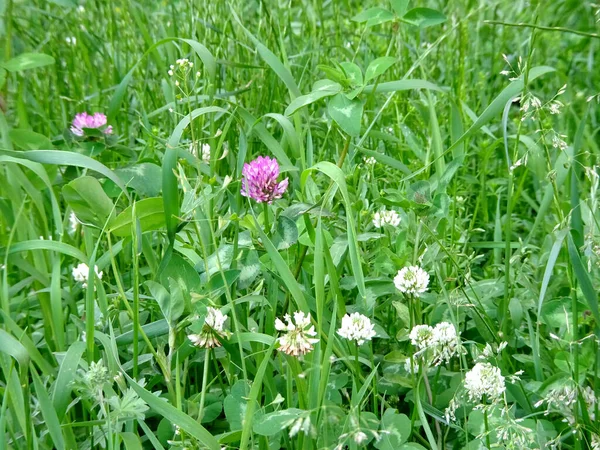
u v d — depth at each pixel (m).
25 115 0.74
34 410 0.46
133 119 0.86
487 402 0.47
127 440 0.39
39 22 0.98
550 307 0.52
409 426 0.43
